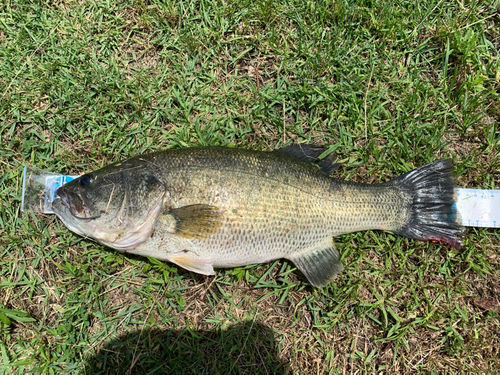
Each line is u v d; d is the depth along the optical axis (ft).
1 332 1.48
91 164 1.63
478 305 1.57
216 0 1.70
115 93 1.67
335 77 1.70
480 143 1.68
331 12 1.71
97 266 1.55
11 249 1.55
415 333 1.57
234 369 1.53
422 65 1.72
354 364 1.55
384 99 1.70
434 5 1.71
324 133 1.68
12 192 1.59
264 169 1.38
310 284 1.54
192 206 1.33
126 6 1.71
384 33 1.69
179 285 1.55
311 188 1.41
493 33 1.70
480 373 1.53
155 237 1.36
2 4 1.68
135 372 1.49
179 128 1.66
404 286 1.58
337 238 1.59
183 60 1.69
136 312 1.55
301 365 1.54
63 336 1.49
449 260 1.59
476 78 1.63
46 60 1.67
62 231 1.55
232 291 1.57
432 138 1.65
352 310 1.57
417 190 1.53
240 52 1.71
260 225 1.36
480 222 1.59
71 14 1.69
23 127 1.65
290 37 1.72
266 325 1.56
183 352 1.51
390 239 1.61
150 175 1.35
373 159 1.67
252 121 1.67
